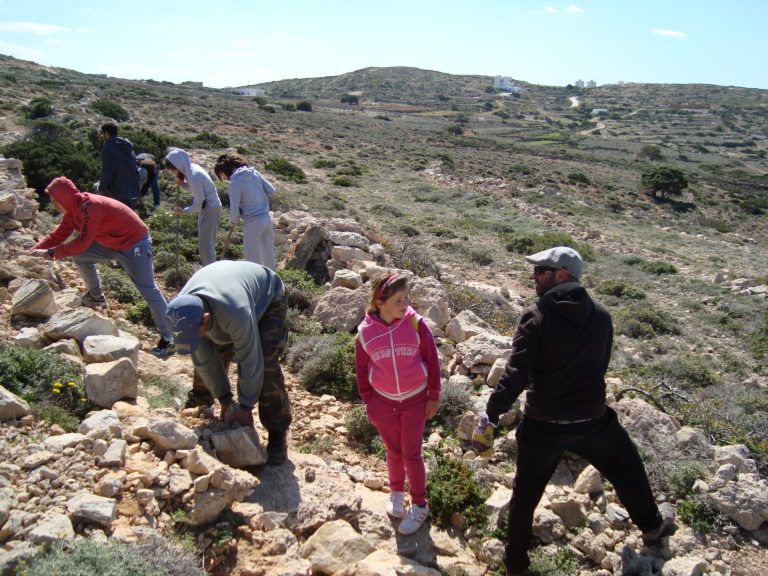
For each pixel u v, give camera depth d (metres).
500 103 164.88
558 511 3.68
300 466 3.88
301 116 82.19
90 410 3.88
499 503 3.65
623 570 3.34
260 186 6.62
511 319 9.96
